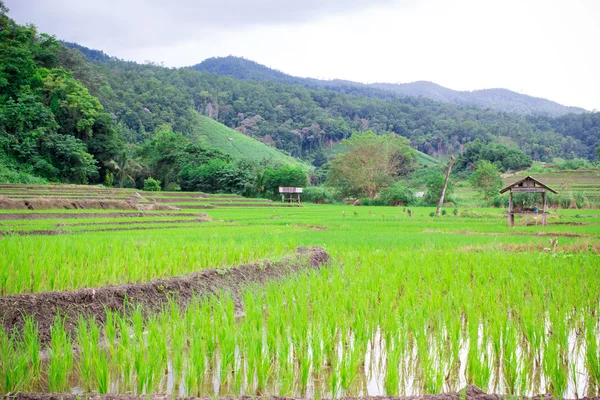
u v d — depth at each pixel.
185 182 91.50
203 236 21.56
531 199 53.66
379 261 15.42
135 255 13.19
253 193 84.69
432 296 10.27
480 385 6.71
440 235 24.59
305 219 39.59
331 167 90.06
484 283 12.06
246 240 19.17
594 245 18.81
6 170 58.44
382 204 79.06
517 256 16.30
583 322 9.18
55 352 6.84
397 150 90.75
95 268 11.63
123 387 6.79
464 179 106.56
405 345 8.00
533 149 159.50
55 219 29.78
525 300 10.63
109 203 39.22
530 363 7.80
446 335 8.83
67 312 9.19
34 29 80.88
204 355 7.22
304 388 6.82
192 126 160.25
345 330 8.43
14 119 64.56
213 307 10.38
